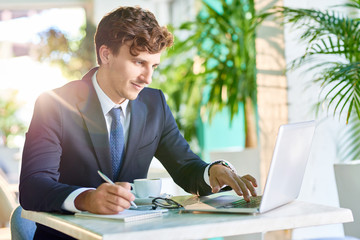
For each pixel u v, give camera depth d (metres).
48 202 1.38
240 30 4.41
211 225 1.16
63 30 7.54
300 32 3.05
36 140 1.55
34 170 1.48
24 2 7.27
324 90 2.99
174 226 1.15
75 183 1.65
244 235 1.62
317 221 1.27
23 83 7.45
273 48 3.22
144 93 1.89
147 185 1.55
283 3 3.11
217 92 4.48
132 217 1.25
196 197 1.68
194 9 6.21
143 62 1.59
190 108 5.26
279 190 1.33
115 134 1.70
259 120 3.43
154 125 1.82
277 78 3.20
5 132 7.16
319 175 3.00
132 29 1.55
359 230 2.12
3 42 7.49
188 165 1.80
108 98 1.69
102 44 1.64
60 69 7.47
